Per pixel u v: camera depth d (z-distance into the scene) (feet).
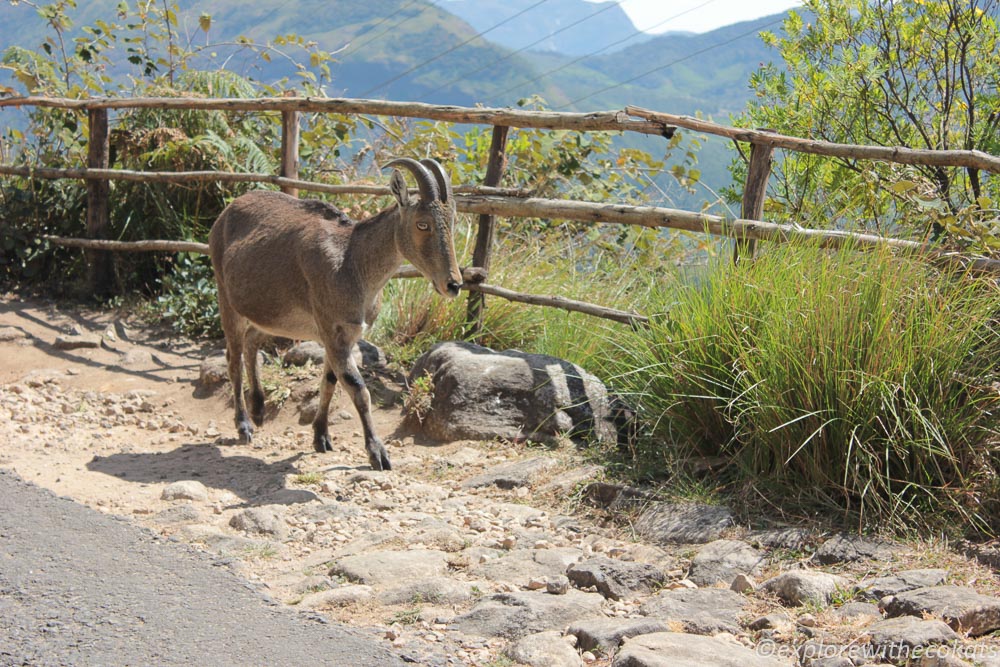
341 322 19.88
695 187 28.58
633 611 13.33
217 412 24.16
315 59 36.24
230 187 31.99
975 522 15.15
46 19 36.35
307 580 14.29
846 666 11.25
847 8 26.30
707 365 17.88
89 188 31.86
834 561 14.42
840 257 17.06
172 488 18.10
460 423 21.09
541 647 12.03
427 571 14.60
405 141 32.53
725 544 15.02
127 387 25.64
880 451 15.80
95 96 35.55
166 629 12.46
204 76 35.47
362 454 21.26
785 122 25.90
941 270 17.02
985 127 23.57
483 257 24.61
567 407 20.66
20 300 31.86
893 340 15.87
